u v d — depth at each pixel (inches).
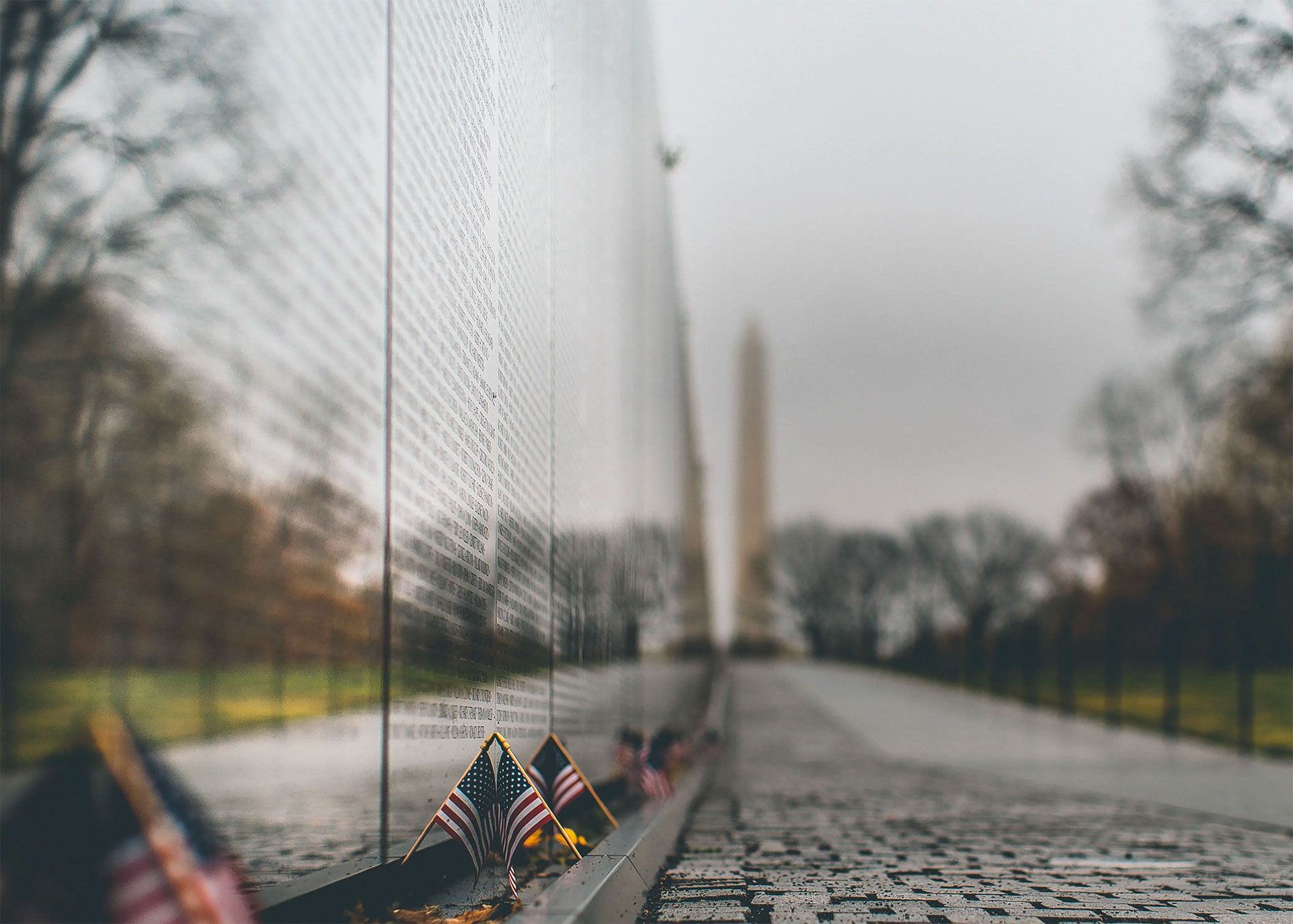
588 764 452.1
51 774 117.2
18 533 120.0
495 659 298.7
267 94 155.7
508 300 316.8
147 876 121.3
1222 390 1092.5
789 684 2679.6
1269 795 645.3
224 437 147.1
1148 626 2620.6
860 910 255.3
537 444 360.5
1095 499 2901.1
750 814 487.8
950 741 1191.6
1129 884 300.2
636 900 255.9
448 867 258.5
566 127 440.5
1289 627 2199.8
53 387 125.1
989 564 4638.3
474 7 280.5
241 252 150.6
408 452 222.4
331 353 180.1
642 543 723.4
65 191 128.0
